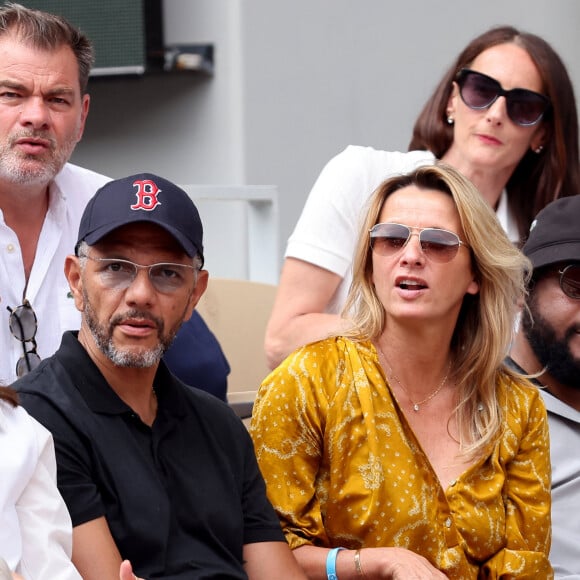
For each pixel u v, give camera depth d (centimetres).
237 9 2612
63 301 1480
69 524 1088
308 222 1579
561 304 1473
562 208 1495
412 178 1351
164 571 1134
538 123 1688
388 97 2838
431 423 1341
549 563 1346
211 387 1512
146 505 1133
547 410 1491
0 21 1437
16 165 1420
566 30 3011
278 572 1212
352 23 2788
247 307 1838
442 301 1312
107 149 2703
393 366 1338
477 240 1330
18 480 1062
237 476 1217
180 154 2656
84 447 1129
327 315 1540
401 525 1272
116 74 2514
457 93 1695
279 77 2678
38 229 1479
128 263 1153
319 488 1295
